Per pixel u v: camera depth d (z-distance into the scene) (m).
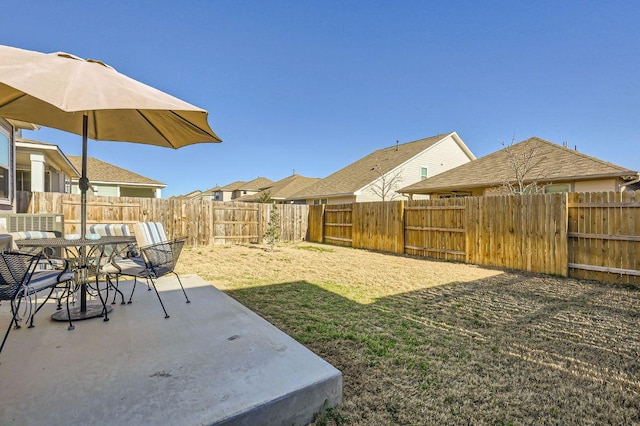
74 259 3.18
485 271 6.64
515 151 13.22
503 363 2.62
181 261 7.67
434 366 2.55
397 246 9.54
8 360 2.16
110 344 2.43
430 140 20.27
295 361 2.19
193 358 2.22
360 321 3.54
